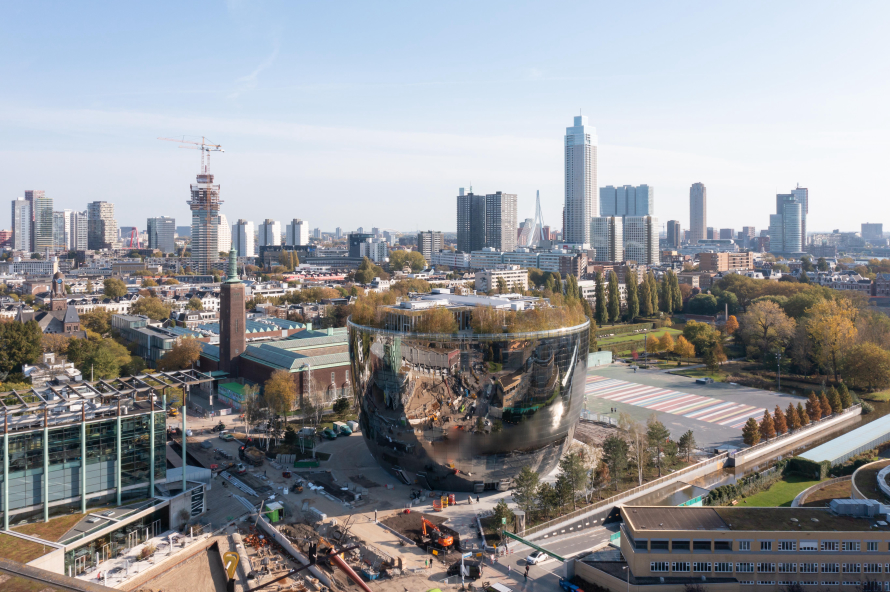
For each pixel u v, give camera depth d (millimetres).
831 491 126250
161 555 107000
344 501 127625
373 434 134500
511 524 113375
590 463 142375
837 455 148875
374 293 155625
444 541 107562
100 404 121375
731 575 94562
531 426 126875
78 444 111688
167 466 142250
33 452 107500
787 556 94438
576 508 122125
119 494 115438
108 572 101375
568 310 139125
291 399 167500
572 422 135875
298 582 98688
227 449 159000
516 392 124562
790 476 144125
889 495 110812
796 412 173750
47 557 95625
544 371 126000
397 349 125938
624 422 144000
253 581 98938
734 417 187000
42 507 108438
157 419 120062
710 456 153000
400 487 135875
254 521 120188
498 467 128750
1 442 104438
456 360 123188
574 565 100562
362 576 99500
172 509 117562
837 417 184625
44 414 110125
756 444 158375
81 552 102812
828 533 94375
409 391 126125
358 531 114375
